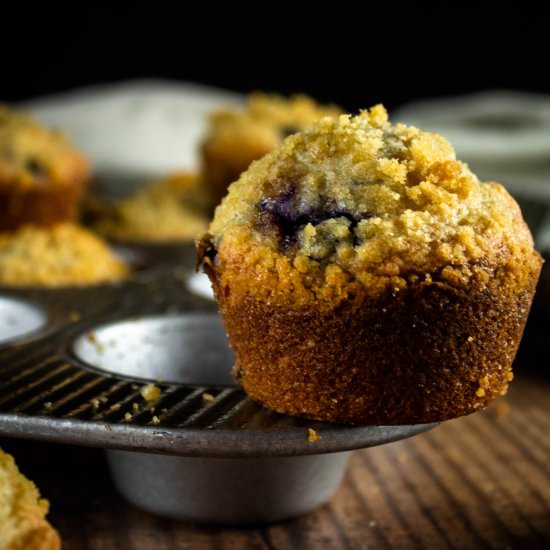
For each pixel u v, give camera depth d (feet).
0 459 1.04
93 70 3.63
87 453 1.27
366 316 1.04
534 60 3.43
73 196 1.97
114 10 3.59
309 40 3.58
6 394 1.12
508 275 1.06
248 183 1.11
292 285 1.06
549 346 1.51
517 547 1.12
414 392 1.06
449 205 1.07
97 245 1.73
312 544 1.12
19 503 0.99
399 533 1.14
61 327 1.34
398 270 1.04
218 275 1.10
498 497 1.21
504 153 2.23
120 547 1.11
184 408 1.09
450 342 1.05
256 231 1.08
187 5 3.59
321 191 1.08
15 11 3.54
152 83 3.59
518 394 1.48
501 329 1.07
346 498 1.20
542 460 1.30
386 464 1.28
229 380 1.32
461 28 3.46
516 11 3.40
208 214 2.29
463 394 1.07
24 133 1.92
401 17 3.49
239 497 1.13
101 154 2.81
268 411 1.09
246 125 2.24
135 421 1.06
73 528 1.13
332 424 1.07
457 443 1.33
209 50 3.62
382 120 1.12
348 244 1.06
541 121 2.50
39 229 1.75
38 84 3.62
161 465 1.13
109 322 1.36
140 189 2.66
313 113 2.37
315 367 1.06
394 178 1.07
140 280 1.57
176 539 1.12
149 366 1.32
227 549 1.11
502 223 1.07
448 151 1.11
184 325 1.37
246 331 1.09
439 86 3.53
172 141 2.92
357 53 3.56
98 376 1.17
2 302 1.45
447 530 1.15
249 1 3.57
